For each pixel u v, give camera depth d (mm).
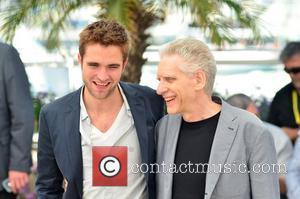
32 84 7238
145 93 2680
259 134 2377
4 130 3408
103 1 4750
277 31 6293
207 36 4879
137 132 2551
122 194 2559
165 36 5695
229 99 3855
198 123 2475
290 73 4258
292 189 3166
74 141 2533
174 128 2525
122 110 2578
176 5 4781
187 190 2438
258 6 5199
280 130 3777
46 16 4988
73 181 2533
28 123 3398
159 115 2686
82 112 2561
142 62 5062
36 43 6660
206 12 4586
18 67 3426
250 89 7230
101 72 2383
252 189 2400
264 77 7527
